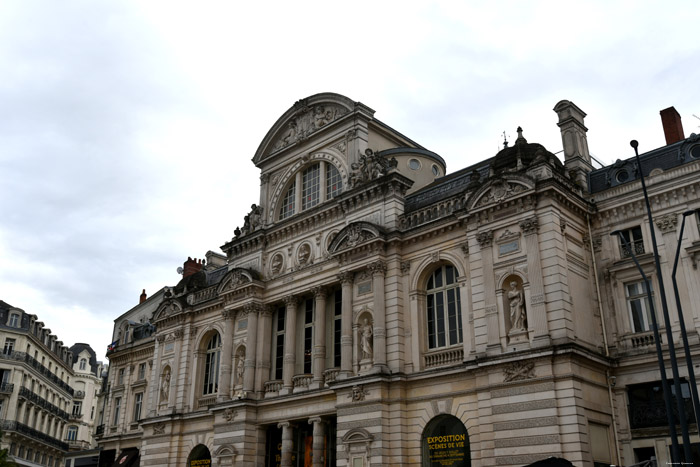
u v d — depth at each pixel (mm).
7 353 70062
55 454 81562
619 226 31891
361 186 37969
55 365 83125
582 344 28844
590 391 28141
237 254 45562
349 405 33719
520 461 27344
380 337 34031
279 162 45438
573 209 31547
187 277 51531
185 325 48500
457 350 32062
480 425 29281
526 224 30078
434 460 31438
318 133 42750
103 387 71438
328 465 36344
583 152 35438
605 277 31500
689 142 31078
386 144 43781
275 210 44656
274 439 40094
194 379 46250
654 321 22312
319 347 37656
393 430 32250
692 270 28938
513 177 31016
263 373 40781
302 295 40438
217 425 41219
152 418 47031
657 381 28719
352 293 36406
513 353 28531
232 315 43719
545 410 27203
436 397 31750
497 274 30625
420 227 34719
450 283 33969
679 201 30141
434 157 46469
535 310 28812
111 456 55406
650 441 28141
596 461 27219
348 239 37062
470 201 32281
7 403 67562
